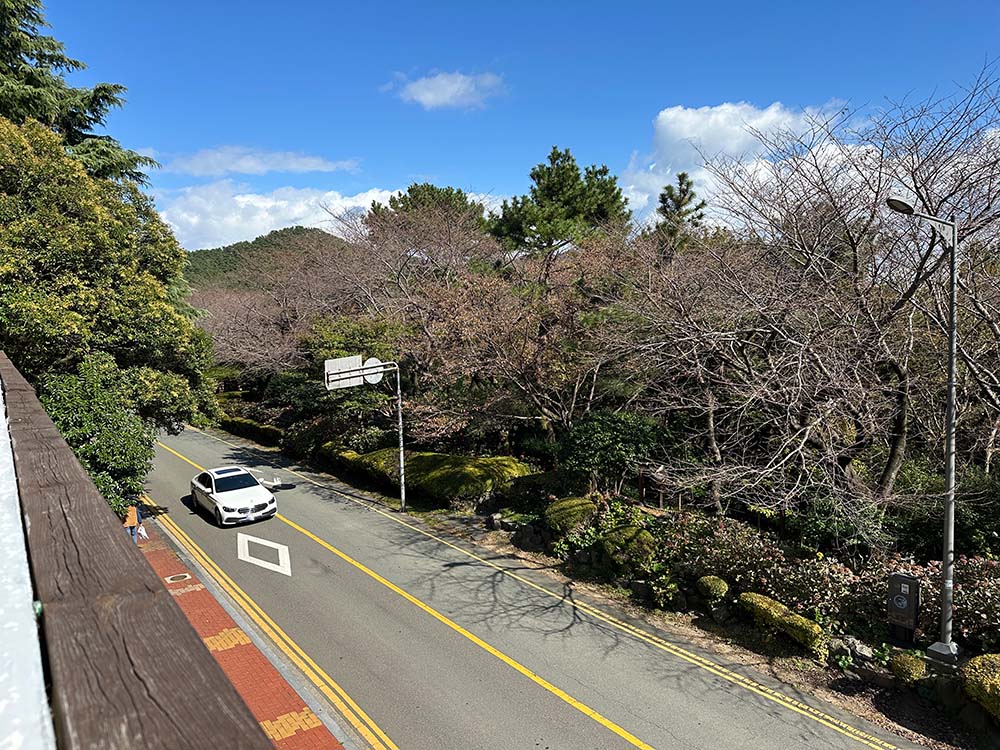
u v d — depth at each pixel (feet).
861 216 35.17
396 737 24.04
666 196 78.13
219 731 2.61
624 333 45.14
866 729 24.16
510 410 58.59
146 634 3.39
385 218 93.40
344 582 38.60
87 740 2.48
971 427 39.22
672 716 25.12
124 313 42.19
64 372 40.98
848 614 30.40
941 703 24.84
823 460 32.24
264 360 89.20
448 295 60.18
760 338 37.81
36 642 3.18
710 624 32.83
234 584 38.42
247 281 130.72
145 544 45.60
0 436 8.21
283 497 59.16
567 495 47.67
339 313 81.05
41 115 57.57
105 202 46.78
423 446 66.59
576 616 33.96
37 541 4.63
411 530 48.75
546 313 56.95
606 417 46.26
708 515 41.57
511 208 80.07
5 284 36.78
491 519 48.62
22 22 59.62
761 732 24.06
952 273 25.99
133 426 39.45
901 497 32.60
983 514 34.88
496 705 25.94
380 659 29.60
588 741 23.68
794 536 37.99
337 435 73.36
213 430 96.99
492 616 33.94
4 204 39.09
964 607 27.58
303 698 26.35
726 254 41.29
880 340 31.73
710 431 40.24
